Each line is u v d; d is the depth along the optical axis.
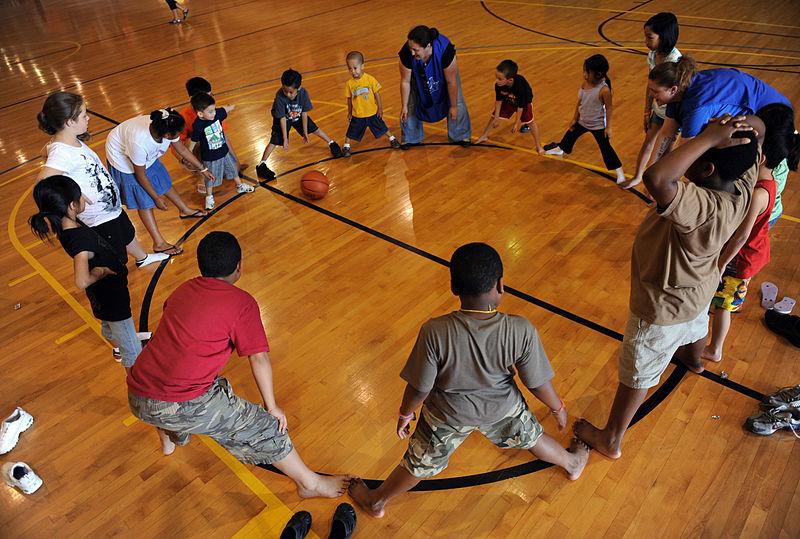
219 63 9.72
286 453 2.65
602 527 2.70
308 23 11.62
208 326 2.27
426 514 2.81
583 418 3.21
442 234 4.94
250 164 6.33
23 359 3.93
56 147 3.34
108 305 2.96
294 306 4.23
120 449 3.25
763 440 3.04
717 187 2.19
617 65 8.35
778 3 10.79
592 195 5.35
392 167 6.11
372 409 3.40
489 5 11.95
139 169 4.31
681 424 3.16
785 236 4.54
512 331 2.04
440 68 5.69
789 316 3.64
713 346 3.46
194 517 2.87
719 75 3.68
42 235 2.69
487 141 6.51
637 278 2.50
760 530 2.63
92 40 11.71
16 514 2.92
